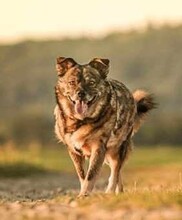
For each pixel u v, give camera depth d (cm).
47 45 16475
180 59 15575
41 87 15000
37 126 9044
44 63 15875
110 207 1277
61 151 6053
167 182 2617
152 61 15675
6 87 14900
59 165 4231
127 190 1712
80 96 1520
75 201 1345
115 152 1628
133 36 16450
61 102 1554
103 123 1550
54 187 2541
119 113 1595
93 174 1543
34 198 1900
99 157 1548
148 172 3431
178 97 14275
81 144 1555
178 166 3700
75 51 16275
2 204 1408
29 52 16275
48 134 8962
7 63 15975
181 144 9256
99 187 2480
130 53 15912
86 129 1540
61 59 1559
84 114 1528
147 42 16138
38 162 3688
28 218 1216
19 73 15488
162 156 5253
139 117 1738
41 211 1278
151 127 9300
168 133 9288
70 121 1547
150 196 1333
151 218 1181
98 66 1569
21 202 1477
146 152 6041
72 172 3788
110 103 1562
